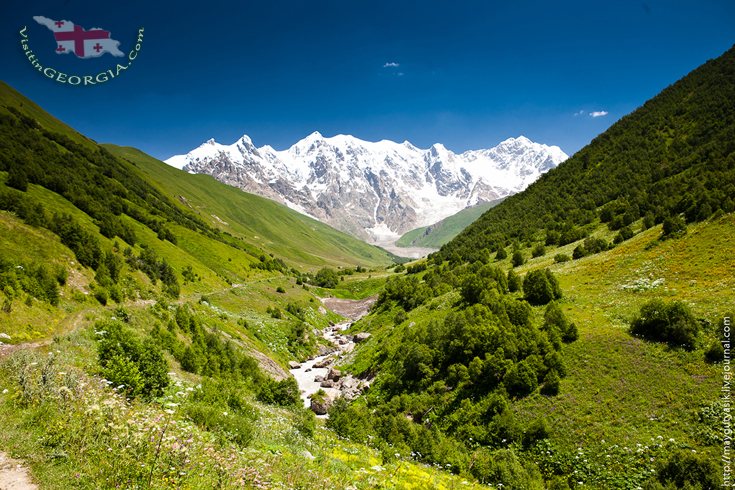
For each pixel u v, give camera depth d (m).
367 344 88.44
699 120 151.25
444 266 145.12
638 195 113.69
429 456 30.39
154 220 138.50
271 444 18.34
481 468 29.39
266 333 91.62
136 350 21.20
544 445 35.62
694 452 28.66
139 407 14.81
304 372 80.75
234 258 165.12
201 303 81.69
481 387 47.34
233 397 23.98
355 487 14.71
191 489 9.22
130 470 8.83
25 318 37.38
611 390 38.25
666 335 41.41
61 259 58.94
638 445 31.28
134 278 76.81
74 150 176.25
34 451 9.69
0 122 139.62
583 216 125.44
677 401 33.88
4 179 81.88
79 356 22.38
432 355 58.19
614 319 49.81
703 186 87.81
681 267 58.12
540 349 46.34
